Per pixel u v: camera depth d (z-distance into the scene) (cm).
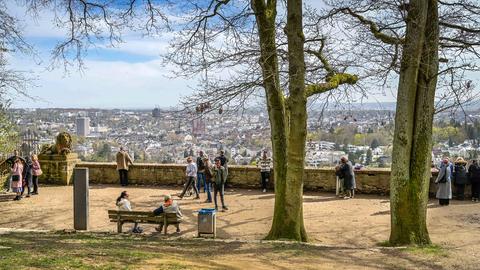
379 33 1388
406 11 1274
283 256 1033
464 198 2048
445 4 1323
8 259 813
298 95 1323
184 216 1720
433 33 1246
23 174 2122
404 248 1135
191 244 1172
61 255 873
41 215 1777
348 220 1655
